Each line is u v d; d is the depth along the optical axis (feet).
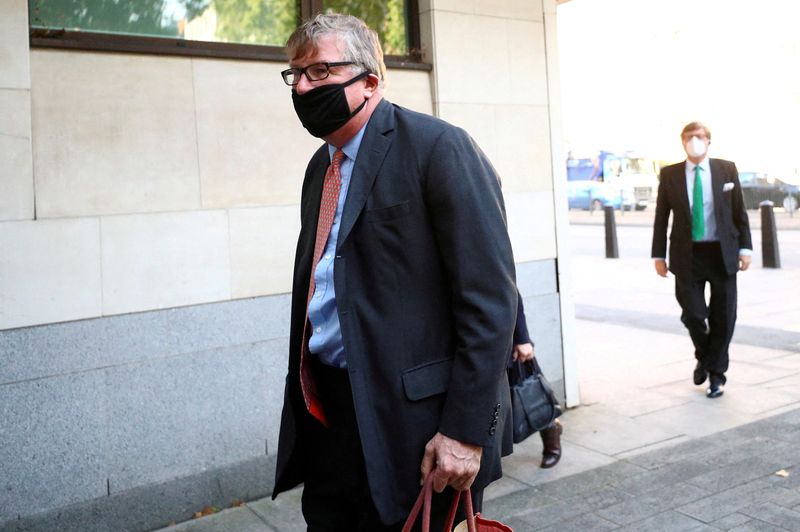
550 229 18.07
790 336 25.77
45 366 12.07
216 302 13.62
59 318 12.19
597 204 91.04
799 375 20.90
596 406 18.86
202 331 13.48
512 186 17.40
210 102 13.56
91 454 12.45
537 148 17.81
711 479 14.11
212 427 13.60
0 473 11.73
